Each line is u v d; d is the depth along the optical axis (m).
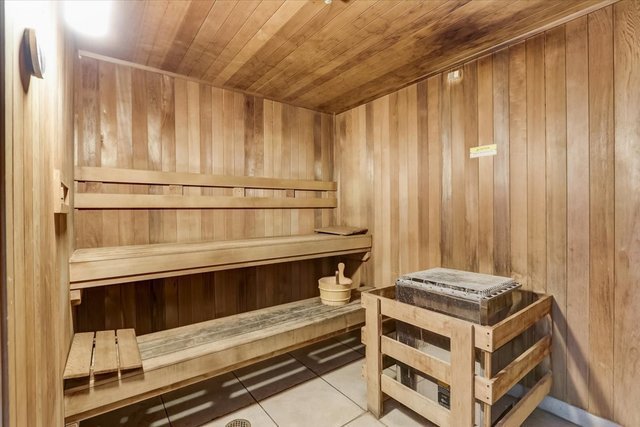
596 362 1.70
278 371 2.39
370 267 2.98
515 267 2.00
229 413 1.90
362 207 3.06
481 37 1.92
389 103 2.79
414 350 1.68
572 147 1.77
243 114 2.74
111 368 1.44
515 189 2.00
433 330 1.58
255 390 2.14
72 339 1.73
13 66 0.58
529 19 1.75
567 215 1.79
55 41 1.13
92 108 2.07
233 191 2.66
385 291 2.12
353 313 2.39
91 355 1.55
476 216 2.19
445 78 2.36
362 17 1.71
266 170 2.87
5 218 0.52
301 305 2.54
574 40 1.75
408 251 2.64
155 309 2.28
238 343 1.86
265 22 1.74
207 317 2.51
